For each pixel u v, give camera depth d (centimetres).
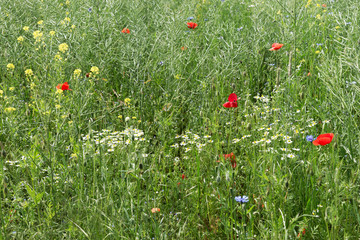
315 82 417
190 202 295
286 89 385
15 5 652
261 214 278
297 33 487
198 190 290
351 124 310
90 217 241
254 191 284
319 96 392
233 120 385
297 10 530
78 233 247
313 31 526
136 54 451
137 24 551
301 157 296
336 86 335
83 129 347
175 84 454
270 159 275
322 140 258
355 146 300
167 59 481
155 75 461
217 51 509
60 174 292
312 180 267
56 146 304
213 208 287
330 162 281
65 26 534
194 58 514
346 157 297
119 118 409
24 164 279
